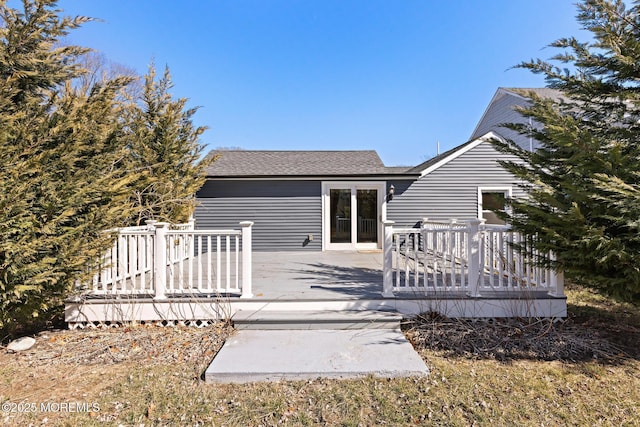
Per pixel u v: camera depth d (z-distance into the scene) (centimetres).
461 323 422
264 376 303
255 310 439
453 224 754
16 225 316
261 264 738
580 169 341
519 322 431
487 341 383
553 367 328
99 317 440
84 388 291
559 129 336
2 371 321
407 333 410
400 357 336
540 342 380
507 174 998
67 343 388
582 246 338
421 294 451
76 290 413
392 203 1002
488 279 539
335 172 1005
